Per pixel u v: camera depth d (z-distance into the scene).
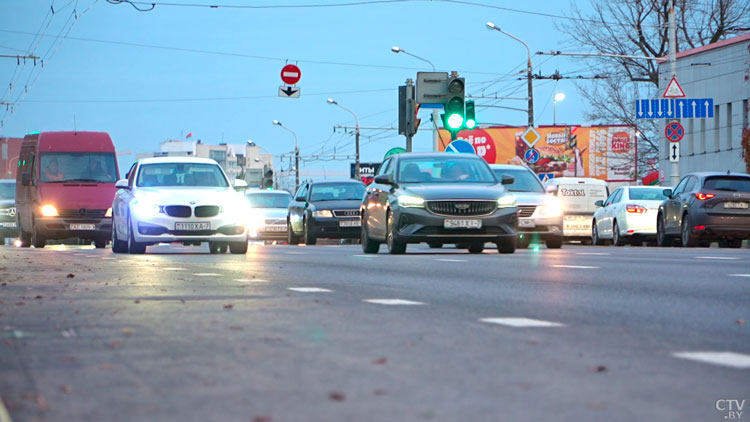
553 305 14.04
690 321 11.93
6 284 18.83
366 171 163.38
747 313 12.92
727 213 44.91
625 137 135.25
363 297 15.41
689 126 95.19
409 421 6.11
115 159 54.50
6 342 10.08
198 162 38.09
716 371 8.01
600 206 57.81
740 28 103.88
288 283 18.80
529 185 44.12
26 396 7.00
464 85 47.25
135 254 36.03
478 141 136.38
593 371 8.01
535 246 47.22
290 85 82.69
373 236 35.06
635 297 15.38
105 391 7.21
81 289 17.44
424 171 33.91
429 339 10.10
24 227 56.84
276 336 10.39
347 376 7.80
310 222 57.19
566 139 136.00
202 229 35.56
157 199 35.53
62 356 9.03
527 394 6.99
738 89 86.50
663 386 7.30
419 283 18.69
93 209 52.88
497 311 13.12
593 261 26.80
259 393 7.09
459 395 6.96
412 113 47.19
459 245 43.97
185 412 6.45
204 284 18.59
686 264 25.06
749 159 76.62
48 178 53.31
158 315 12.66
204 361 8.65
